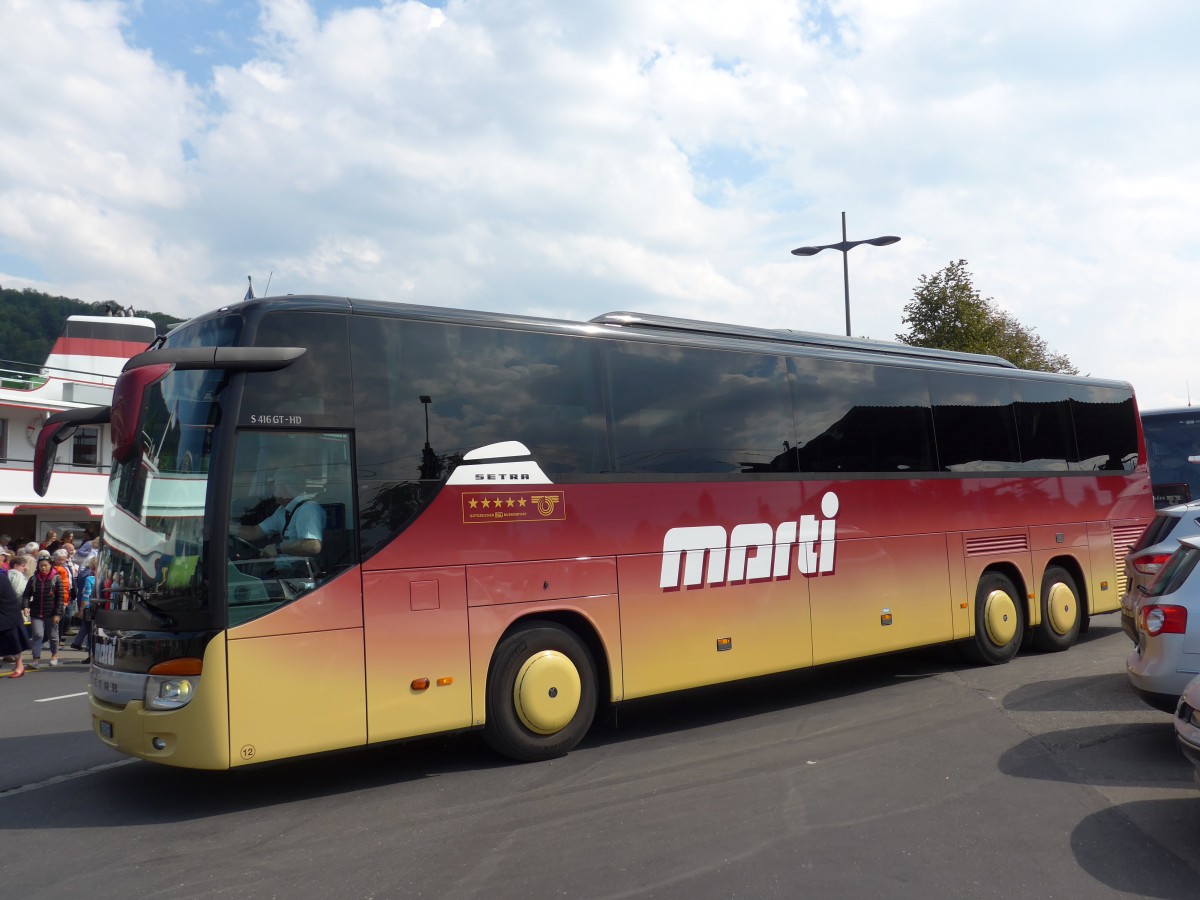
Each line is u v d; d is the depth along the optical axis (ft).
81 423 26.40
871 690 35.22
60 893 17.52
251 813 22.25
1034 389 43.11
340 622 22.94
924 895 15.99
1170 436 67.26
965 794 21.57
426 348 25.25
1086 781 22.27
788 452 32.81
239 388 22.44
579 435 27.66
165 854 19.48
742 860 17.76
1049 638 42.16
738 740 27.96
